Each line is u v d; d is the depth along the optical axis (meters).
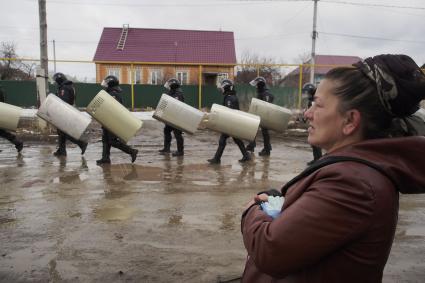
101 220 4.44
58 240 3.84
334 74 1.15
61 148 8.48
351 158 1.03
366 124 1.10
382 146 1.04
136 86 21.06
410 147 1.02
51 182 6.16
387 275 3.27
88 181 6.27
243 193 5.74
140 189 5.84
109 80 7.70
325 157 1.12
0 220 4.41
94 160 8.04
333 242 0.97
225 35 34.00
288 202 1.14
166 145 9.23
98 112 7.07
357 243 0.98
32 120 13.13
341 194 0.98
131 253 3.55
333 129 1.14
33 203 5.05
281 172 7.28
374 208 0.95
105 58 31.58
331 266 1.01
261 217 1.18
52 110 7.22
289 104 20.09
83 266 3.28
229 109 7.70
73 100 8.50
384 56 1.07
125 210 4.82
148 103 21.23
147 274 3.16
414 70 1.04
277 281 1.15
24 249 3.62
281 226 1.03
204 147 10.27
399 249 3.83
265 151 9.20
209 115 7.64
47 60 11.58
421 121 1.17
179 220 4.49
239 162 8.23
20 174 6.68
